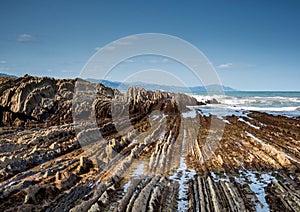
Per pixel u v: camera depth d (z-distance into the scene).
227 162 11.40
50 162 10.59
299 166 10.91
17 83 21.64
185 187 8.84
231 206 7.35
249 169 10.62
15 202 7.11
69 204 7.36
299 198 7.95
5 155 10.71
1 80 22.06
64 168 9.89
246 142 15.27
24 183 8.03
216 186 8.76
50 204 7.22
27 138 13.45
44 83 22.70
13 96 19.75
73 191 8.04
